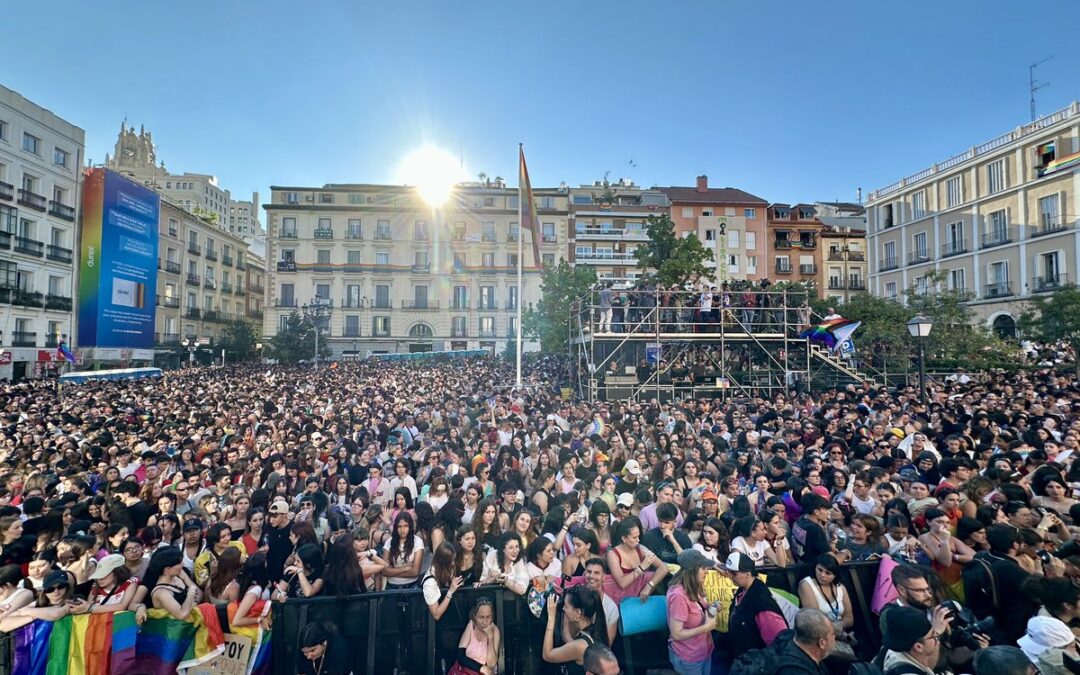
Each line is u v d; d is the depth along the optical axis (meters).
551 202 58.91
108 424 12.18
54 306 34.62
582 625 4.24
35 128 33.97
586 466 8.29
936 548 5.12
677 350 21.39
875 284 44.19
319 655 4.26
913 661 3.36
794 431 10.37
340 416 13.71
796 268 57.34
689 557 4.52
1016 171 33.25
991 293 34.41
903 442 8.97
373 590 5.11
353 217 57.69
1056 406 11.78
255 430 11.55
